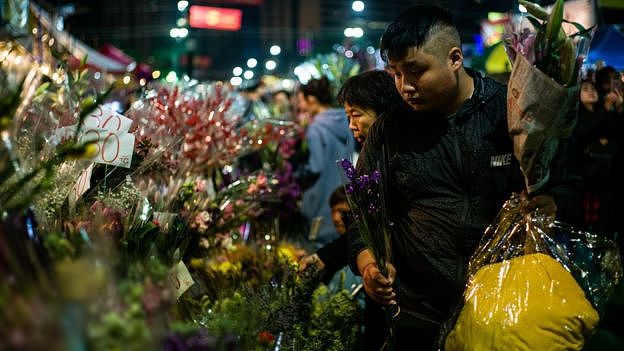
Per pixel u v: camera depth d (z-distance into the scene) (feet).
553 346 8.51
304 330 11.18
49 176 7.61
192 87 14.56
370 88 11.11
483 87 9.64
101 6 79.87
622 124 18.06
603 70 18.58
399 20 9.22
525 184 9.46
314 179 18.74
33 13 12.59
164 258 8.67
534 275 8.83
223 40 114.62
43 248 6.35
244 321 9.17
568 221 9.50
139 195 9.86
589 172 18.04
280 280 11.83
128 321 5.38
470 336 8.78
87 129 9.93
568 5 15.79
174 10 85.40
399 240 10.09
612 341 13.55
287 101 25.93
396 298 10.09
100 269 5.65
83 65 11.58
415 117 9.80
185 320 9.12
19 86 7.66
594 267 9.36
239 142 14.11
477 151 9.52
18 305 5.01
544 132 8.83
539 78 8.68
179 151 12.72
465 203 9.62
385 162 10.02
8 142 7.57
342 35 80.07
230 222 13.08
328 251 12.19
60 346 4.78
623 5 20.93
